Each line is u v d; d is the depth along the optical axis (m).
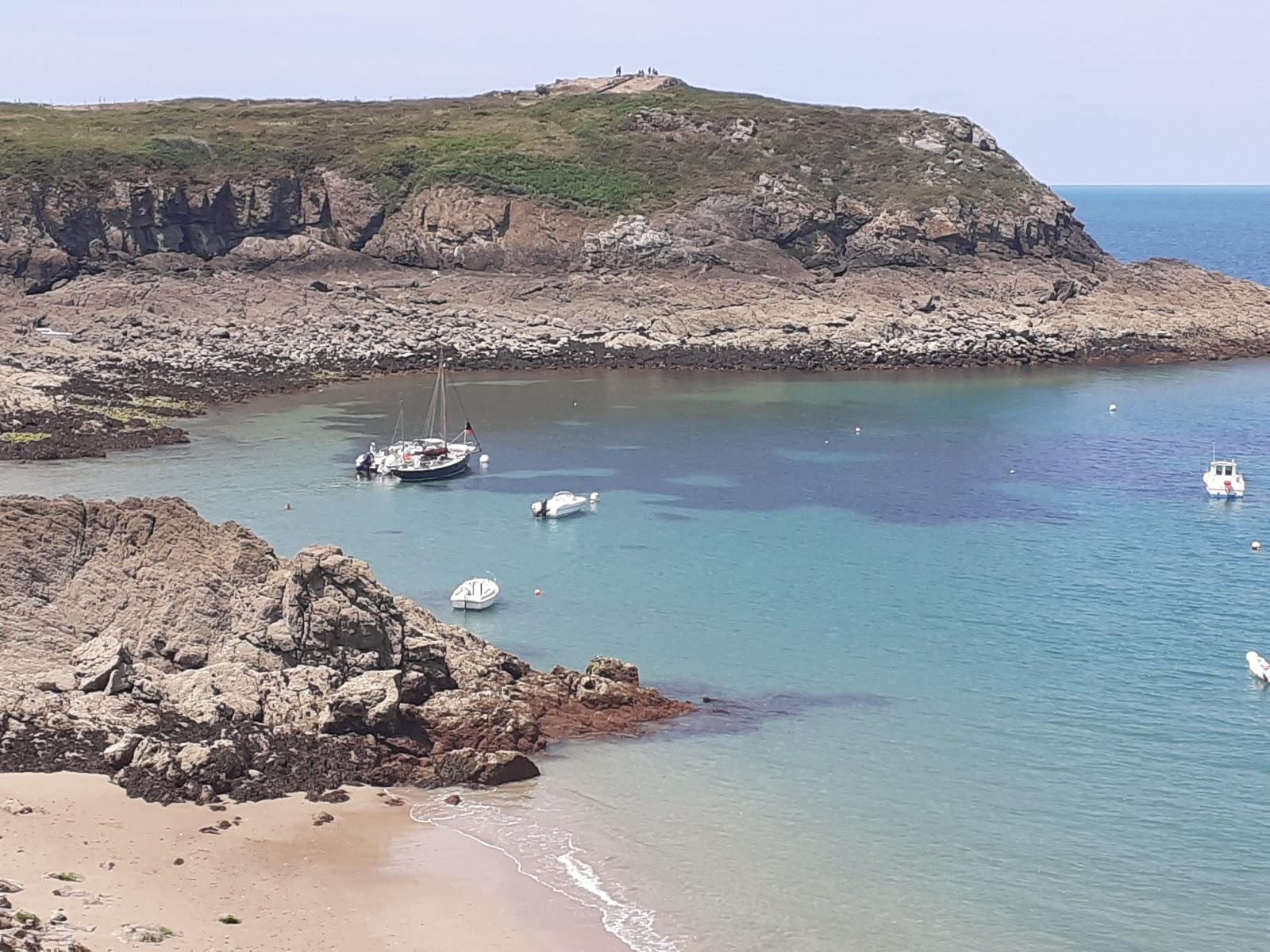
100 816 40.84
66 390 118.06
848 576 73.69
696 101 198.00
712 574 73.62
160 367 131.38
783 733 52.00
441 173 171.62
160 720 46.47
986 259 174.25
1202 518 88.12
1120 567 76.44
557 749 49.53
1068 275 174.00
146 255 157.38
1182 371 151.50
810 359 149.38
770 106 197.62
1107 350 158.88
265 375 131.38
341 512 85.75
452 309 156.62
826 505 90.06
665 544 79.69
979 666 60.12
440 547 78.50
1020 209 178.25
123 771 43.25
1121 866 42.53
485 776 46.22
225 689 48.47
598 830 43.38
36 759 43.97
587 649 61.44
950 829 44.56
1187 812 46.28
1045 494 94.25
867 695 56.38
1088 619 67.06
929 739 51.88
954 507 90.06
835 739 51.66
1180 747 51.69
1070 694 56.91
